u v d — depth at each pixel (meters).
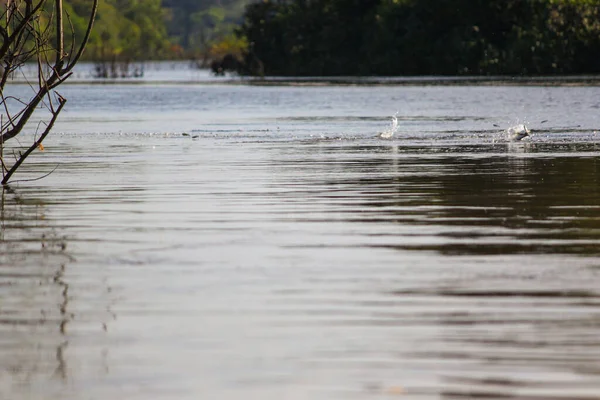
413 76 196.00
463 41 192.75
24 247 26.17
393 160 45.94
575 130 62.28
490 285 21.53
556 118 73.38
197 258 24.53
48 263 24.20
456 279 22.12
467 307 19.83
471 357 16.81
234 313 19.55
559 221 29.23
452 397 15.11
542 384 15.58
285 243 26.28
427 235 27.25
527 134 56.66
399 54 199.50
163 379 15.95
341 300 20.44
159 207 32.50
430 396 15.16
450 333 18.11
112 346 17.56
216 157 48.00
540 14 185.62
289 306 20.03
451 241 26.41
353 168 42.78
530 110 83.50
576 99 99.06
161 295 20.98
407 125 68.88
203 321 19.03
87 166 44.56
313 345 17.50
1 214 31.47
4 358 16.97
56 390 15.50
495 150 50.41
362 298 20.56
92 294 21.14
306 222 29.41
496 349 17.20
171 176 40.59
